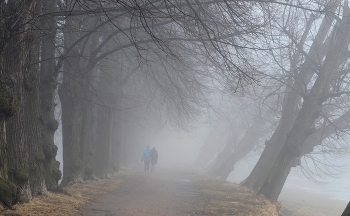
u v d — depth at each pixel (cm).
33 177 1189
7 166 1001
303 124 1688
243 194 1823
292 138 1702
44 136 1367
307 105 1692
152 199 1520
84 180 1956
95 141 2636
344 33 1580
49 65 1414
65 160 1802
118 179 2405
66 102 1800
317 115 1692
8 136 1040
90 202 1293
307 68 1734
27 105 1172
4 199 925
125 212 1132
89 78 1783
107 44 2105
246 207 1389
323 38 1948
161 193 1789
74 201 1222
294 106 2072
